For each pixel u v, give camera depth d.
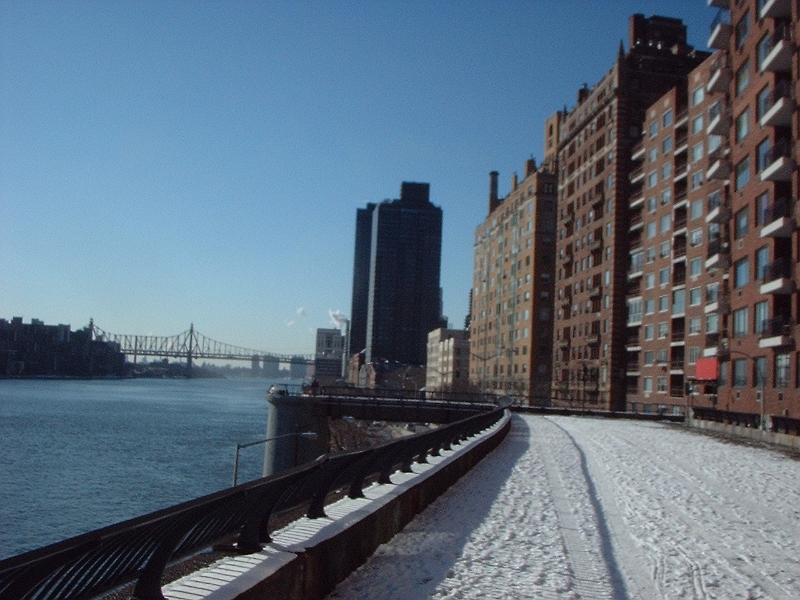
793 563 11.88
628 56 95.81
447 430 20.88
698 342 72.06
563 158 114.44
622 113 93.81
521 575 10.07
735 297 50.06
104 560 5.54
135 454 71.56
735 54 50.97
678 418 66.75
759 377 45.81
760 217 45.94
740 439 40.84
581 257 104.50
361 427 86.12
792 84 41.91
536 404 110.69
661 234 83.06
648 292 85.12
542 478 20.95
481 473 21.81
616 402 90.25
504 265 138.50
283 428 66.69
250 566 7.50
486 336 147.62
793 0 42.00
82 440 81.88
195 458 70.12
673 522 14.87
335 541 9.27
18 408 128.12
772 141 43.81
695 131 75.50
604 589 9.68
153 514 5.76
